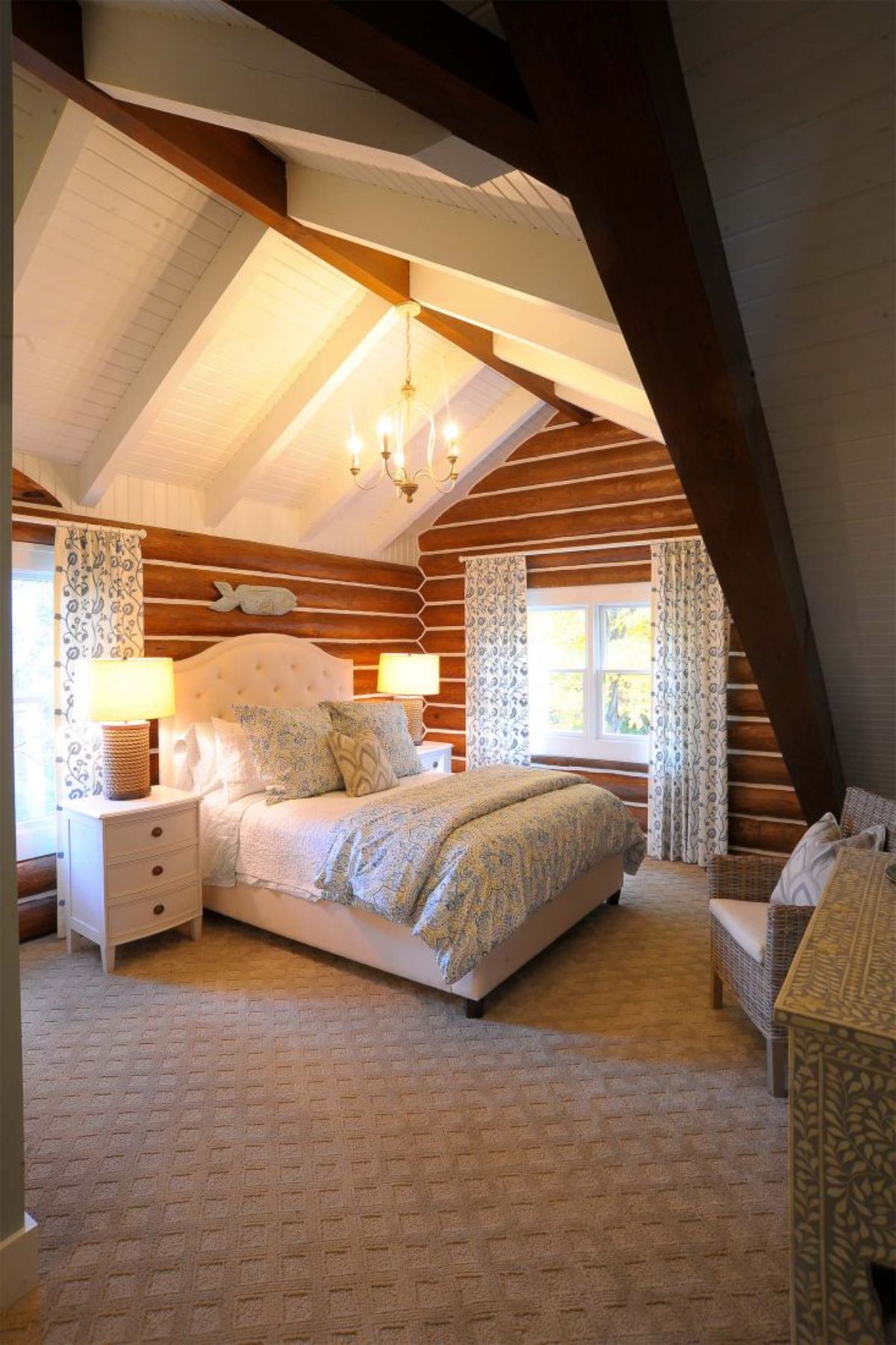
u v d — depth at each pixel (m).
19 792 3.64
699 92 1.44
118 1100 2.28
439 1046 2.59
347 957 3.15
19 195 2.41
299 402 3.89
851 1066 0.97
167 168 2.65
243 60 1.89
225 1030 2.70
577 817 3.44
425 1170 1.98
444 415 4.75
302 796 3.66
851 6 1.22
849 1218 0.98
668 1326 1.53
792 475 2.34
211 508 4.34
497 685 5.55
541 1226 1.79
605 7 1.12
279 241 3.09
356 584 5.50
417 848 2.88
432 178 2.18
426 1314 1.56
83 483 3.71
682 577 4.70
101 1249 1.72
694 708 4.69
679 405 1.94
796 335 1.89
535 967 3.24
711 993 2.91
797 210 1.59
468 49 1.35
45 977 3.13
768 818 4.56
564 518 5.36
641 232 1.50
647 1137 2.12
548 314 3.03
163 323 3.21
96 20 2.10
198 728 3.93
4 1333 1.52
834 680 3.23
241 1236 1.76
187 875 3.46
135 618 3.87
